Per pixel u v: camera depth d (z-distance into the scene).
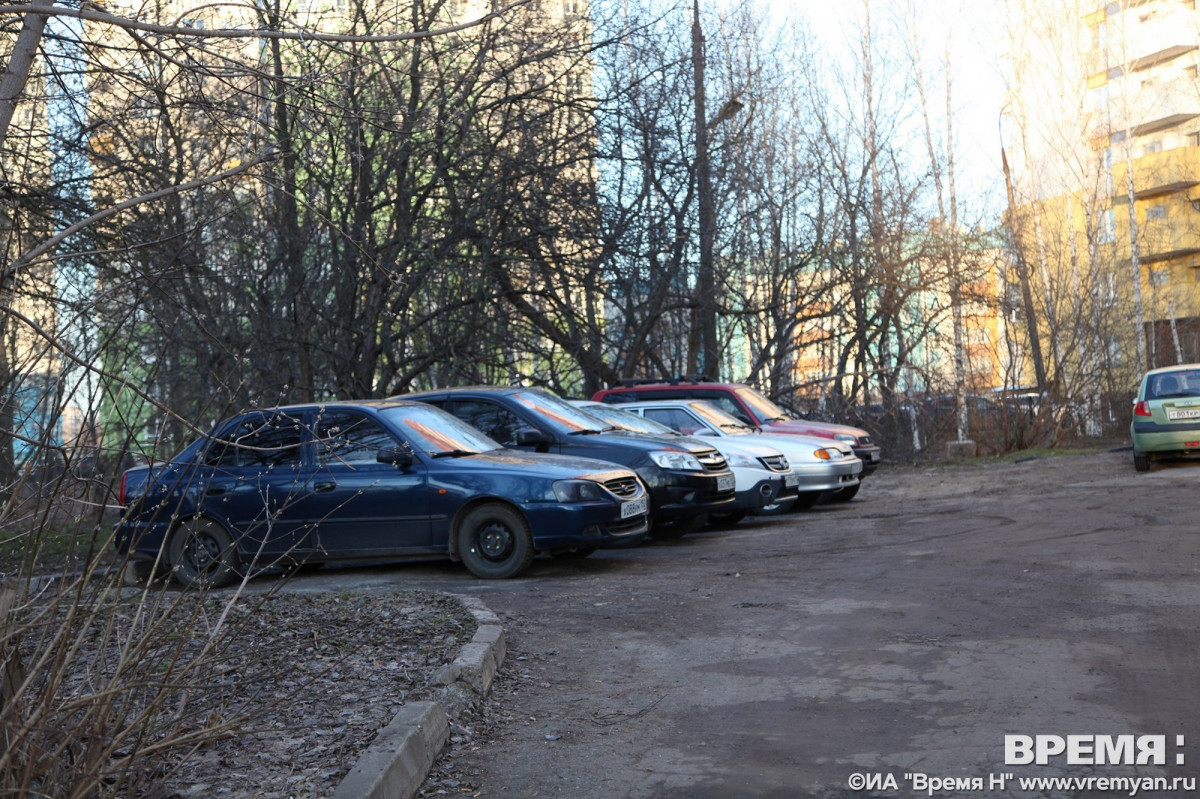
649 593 9.53
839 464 17.06
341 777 4.64
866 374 29.78
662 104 21.38
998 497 16.64
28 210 10.91
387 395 21.38
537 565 11.82
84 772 3.57
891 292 28.25
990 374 31.92
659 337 27.23
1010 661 6.55
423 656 6.80
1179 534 11.20
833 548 12.03
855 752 5.04
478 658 6.50
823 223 29.56
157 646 4.39
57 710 3.65
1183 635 6.98
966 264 28.56
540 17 18.47
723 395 18.70
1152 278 48.06
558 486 10.68
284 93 6.22
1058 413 29.61
